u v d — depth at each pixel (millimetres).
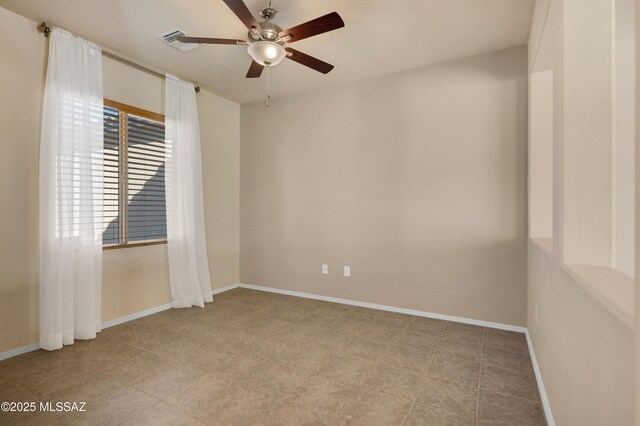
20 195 2461
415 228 3373
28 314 2498
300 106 4078
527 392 1969
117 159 3113
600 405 978
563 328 1438
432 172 3285
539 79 2541
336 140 3838
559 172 1483
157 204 3494
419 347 2594
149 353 2475
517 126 2912
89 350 2520
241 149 4520
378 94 3570
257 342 2688
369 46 2916
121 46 2910
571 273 1244
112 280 3055
